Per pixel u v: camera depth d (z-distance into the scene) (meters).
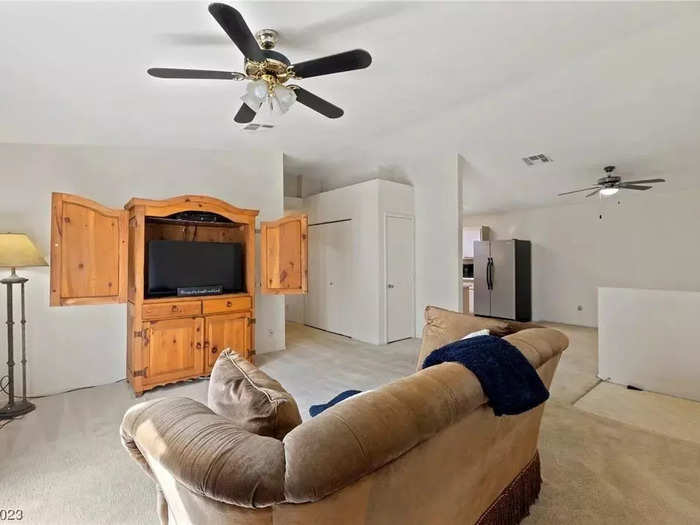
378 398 0.87
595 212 6.47
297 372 3.76
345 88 2.92
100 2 1.66
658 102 3.26
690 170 4.77
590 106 3.40
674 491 1.85
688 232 5.48
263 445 0.77
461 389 1.04
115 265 3.05
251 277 3.80
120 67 2.24
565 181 5.48
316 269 6.20
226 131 3.64
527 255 7.26
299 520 0.72
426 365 1.39
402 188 5.32
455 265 4.93
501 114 3.59
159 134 3.44
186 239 3.86
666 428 2.56
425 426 0.88
